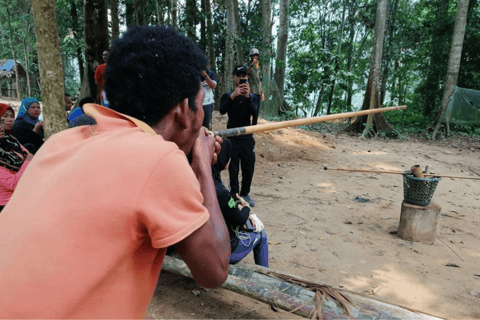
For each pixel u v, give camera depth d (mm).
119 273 794
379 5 13828
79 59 15539
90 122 2775
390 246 4059
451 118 14969
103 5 8500
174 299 2674
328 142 11234
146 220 772
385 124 14195
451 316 2799
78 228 751
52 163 881
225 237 1012
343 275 3363
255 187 6266
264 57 15312
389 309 2084
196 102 1026
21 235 771
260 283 2393
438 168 8664
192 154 1146
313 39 24750
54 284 736
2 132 2611
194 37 12414
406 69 21125
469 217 5199
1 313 729
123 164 791
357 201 5742
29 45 27891
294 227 4492
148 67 895
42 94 3209
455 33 13766
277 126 1984
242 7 20844
